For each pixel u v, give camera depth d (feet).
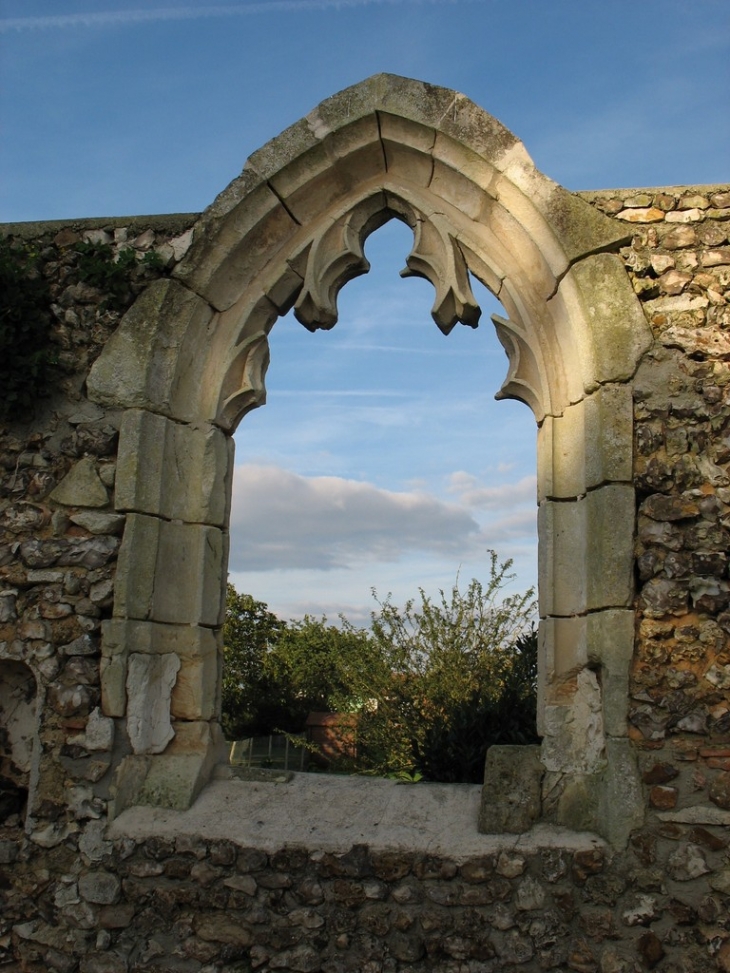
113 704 17.99
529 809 16.78
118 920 16.99
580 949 15.61
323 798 17.98
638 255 18.33
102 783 17.75
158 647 18.75
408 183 20.56
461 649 45.27
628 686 16.55
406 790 18.06
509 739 24.81
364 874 16.46
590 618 17.24
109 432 19.22
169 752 18.53
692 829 15.84
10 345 19.39
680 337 17.84
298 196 20.35
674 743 16.24
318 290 20.18
